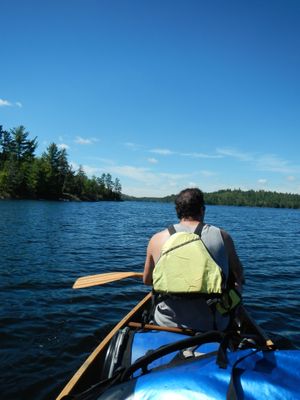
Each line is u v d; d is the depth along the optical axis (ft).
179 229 10.76
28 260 40.78
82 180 365.40
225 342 7.49
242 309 15.49
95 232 76.07
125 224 105.29
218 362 6.75
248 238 79.82
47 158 315.17
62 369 17.08
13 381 15.97
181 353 8.66
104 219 121.70
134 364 7.69
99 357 12.87
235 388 5.89
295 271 42.16
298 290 33.01
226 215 216.13
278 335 21.98
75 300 26.81
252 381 6.06
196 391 5.87
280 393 5.86
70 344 19.56
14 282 31.04
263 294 30.99
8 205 171.12
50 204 220.64
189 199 10.94
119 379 7.45
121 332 11.08
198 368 6.65
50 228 77.46
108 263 42.42
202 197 11.23
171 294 9.97
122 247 55.98
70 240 60.08
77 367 17.31
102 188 447.01
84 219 114.32
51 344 19.48
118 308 25.50
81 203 291.38
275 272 41.06
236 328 12.21
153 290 11.14
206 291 9.66
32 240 56.80
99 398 6.37
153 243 10.98
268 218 204.03
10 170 270.26
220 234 10.67
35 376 16.42
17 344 19.29
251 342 9.41
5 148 306.35
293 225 145.48
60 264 39.83
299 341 21.26
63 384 15.92
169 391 5.92
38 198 292.20
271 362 6.93
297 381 6.41
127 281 32.60
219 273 9.78
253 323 14.53
